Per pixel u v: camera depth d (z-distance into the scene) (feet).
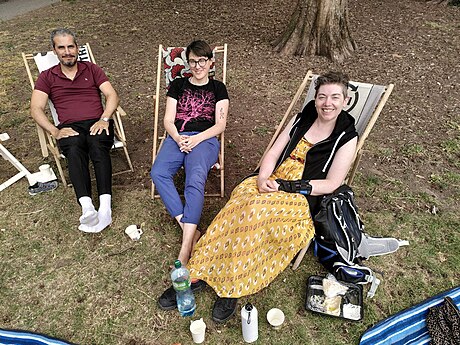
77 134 10.96
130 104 16.22
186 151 10.18
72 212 11.14
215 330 8.12
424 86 16.88
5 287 9.14
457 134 13.80
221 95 10.92
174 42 22.07
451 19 24.52
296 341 7.89
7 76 18.75
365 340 7.89
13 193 11.86
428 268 9.30
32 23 26.08
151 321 8.34
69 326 8.30
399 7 26.84
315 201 8.75
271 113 15.31
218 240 8.40
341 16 18.78
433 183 11.78
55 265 9.64
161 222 10.76
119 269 9.48
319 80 8.66
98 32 23.85
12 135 14.53
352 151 8.71
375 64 18.75
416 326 8.21
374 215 10.69
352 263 8.77
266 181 8.72
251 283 8.19
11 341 8.10
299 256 9.12
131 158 13.21
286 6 27.40
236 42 21.65
